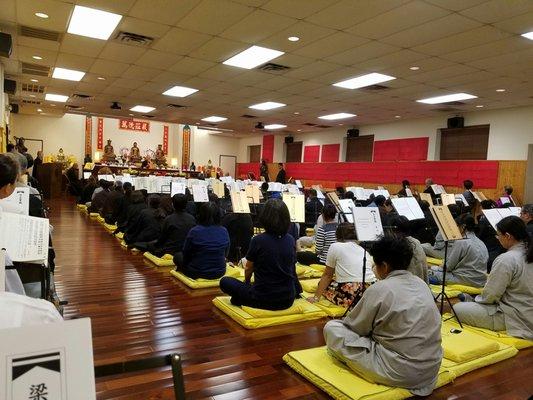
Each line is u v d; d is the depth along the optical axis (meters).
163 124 19.31
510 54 5.65
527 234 2.82
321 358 2.30
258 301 2.99
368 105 9.81
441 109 9.97
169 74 7.65
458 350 2.42
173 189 7.20
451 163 10.61
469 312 2.89
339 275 3.23
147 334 2.70
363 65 6.46
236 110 11.50
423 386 2.03
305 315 3.04
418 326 1.96
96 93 9.96
